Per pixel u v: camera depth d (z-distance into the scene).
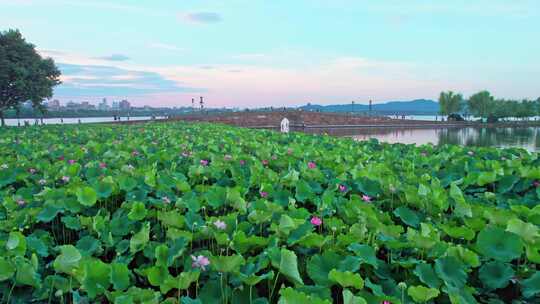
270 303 2.50
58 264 2.47
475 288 2.68
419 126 74.19
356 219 3.51
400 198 4.34
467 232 3.08
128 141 10.18
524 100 101.62
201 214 4.14
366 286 2.42
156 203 3.95
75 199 4.05
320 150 8.15
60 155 7.89
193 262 2.49
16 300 2.59
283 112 72.50
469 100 103.25
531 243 2.80
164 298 2.63
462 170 6.05
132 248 3.00
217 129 17.41
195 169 5.37
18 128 20.73
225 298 2.41
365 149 8.95
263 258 2.61
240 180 5.02
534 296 2.54
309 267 2.56
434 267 2.58
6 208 4.21
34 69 32.31
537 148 29.73
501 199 4.69
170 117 62.81
